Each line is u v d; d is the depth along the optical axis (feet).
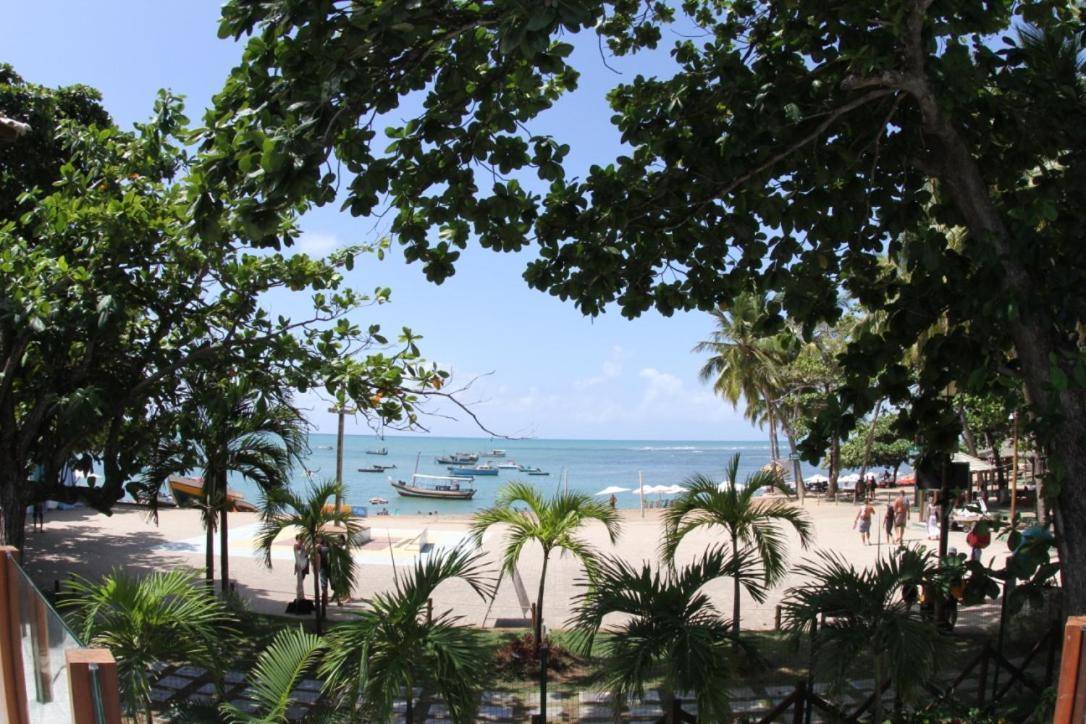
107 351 37.50
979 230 24.90
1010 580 24.38
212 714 29.17
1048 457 22.61
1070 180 24.91
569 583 62.64
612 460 561.84
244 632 43.19
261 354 37.70
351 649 22.75
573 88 29.94
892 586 21.74
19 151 50.90
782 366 159.12
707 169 27.71
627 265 31.01
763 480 40.60
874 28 26.16
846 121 27.99
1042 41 26.35
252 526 97.09
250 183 19.06
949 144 24.98
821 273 29.71
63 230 33.45
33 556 69.56
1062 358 22.71
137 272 37.50
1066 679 9.60
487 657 24.93
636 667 22.33
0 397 33.27
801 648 38.58
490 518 40.78
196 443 46.75
